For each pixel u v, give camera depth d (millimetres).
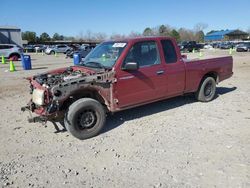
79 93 5469
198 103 7719
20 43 39844
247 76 13148
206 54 34188
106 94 5551
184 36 93000
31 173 4133
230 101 7953
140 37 6223
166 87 6504
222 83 11070
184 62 6871
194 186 3691
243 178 3842
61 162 4457
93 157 4602
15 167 4320
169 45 6590
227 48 52250
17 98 8945
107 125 6078
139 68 5949
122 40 6133
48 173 4125
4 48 27938
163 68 6352
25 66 18406
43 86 5195
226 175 3928
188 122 6148
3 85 11422
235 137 5254
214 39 102500
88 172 4125
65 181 3898
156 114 6766
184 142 5074
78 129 5254
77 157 4617
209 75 7836
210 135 5375
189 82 7066
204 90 7648
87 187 3742
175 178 3893
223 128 5742
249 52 39438
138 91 5969
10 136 5594
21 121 6531
